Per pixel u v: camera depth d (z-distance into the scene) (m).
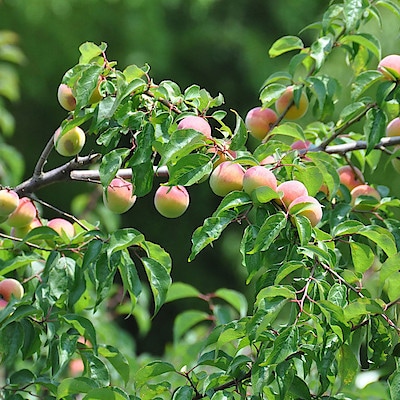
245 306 7.12
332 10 5.82
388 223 5.25
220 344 4.33
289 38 6.10
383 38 12.08
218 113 4.89
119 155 4.59
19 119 18.03
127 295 9.25
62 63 17.81
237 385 4.47
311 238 4.45
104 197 5.14
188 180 4.40
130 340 7.94
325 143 5.63
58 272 4.98
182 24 19.59
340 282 4.21
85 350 4.98
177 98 4.84
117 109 4.66
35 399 5.94
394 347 4.26
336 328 4.01
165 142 4.59
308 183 4.58
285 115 5.94
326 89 5.80
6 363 4.81
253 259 4.30
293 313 4.21
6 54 10.84
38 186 5.39
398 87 5.30
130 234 4.59
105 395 4.41
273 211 4.38
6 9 17.20
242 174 4.55
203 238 4.30
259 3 19.59
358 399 5.91
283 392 4.12
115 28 17.89
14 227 5.50
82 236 4.92
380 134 5.30
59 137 4.82
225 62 19.44
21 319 4.89
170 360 7.84
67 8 17.44
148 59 18.08
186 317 7.24
